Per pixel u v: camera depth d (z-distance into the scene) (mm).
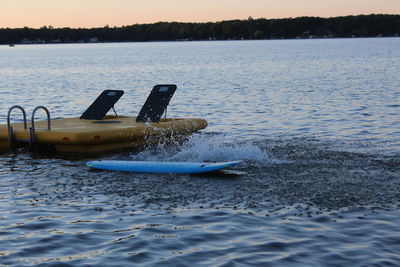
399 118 17391
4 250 6496
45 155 12242
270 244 6598
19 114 20250
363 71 44000
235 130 15641
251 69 51031
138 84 35500
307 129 15570
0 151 12688
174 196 8703
